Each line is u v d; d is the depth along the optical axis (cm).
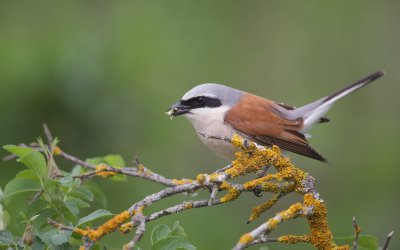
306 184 576
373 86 1564
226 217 1186
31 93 1059
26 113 1060
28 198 600
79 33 1177
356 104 1548
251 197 1270
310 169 1442
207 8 1478
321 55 1571
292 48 1560
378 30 1597
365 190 1391
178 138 1230
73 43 1110
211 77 1398
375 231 1297
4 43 1102
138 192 1127
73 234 582
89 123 1083
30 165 587
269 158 585
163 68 1243
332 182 1426
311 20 1591
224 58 1442
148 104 1159
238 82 1478
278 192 583
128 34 1208
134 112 1123
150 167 1159
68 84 1070
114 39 1185
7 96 1057
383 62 1574
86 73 1084
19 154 594
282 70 1534
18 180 590
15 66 1065
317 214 561
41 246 534
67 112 1074
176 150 1215
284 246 1235
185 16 1433
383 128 1504
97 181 1122
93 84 1086
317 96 1516
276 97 1507
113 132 1098
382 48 1582
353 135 1496
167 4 1418
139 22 1268
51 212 590
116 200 1116
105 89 1097
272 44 1555
